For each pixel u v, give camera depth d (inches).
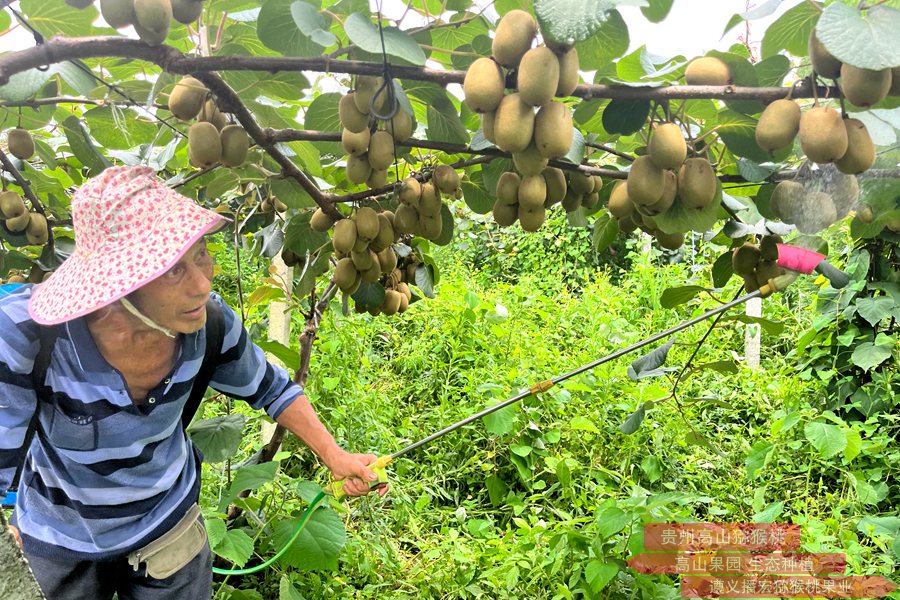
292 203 104.5
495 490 166.7
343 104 75.9
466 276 363.6
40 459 78.2
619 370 205.5
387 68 69.5
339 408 176.4
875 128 77.6
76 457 75.2
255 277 294.8
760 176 81.4
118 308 67.6
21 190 135.5
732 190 99.7
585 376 200.4
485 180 94.5
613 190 86.0
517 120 64.7
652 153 70.2
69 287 65.4
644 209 77.0
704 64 69.0
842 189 76.9
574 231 391.9
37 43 61.6
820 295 200.4
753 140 76.4
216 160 80.6
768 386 202.8
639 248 356.5
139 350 71.2
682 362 229.6
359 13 68.9
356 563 134.1
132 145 114.6
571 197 90.6
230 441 113.0
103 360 70.6
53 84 100.5
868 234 100.7
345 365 199.3
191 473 89.9
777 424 159.9
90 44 62.3
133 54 64.6
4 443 69.7
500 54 63.7
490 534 146.5
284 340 165.2
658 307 277.9
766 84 71.7
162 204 67.2
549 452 175.0
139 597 88.4
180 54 66.4
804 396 210.8
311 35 68.7
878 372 194.4
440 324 245.4
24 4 79.9
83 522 79.5
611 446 179.3
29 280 130.2
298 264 135.8
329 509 112.0
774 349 256.1
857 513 154.0
